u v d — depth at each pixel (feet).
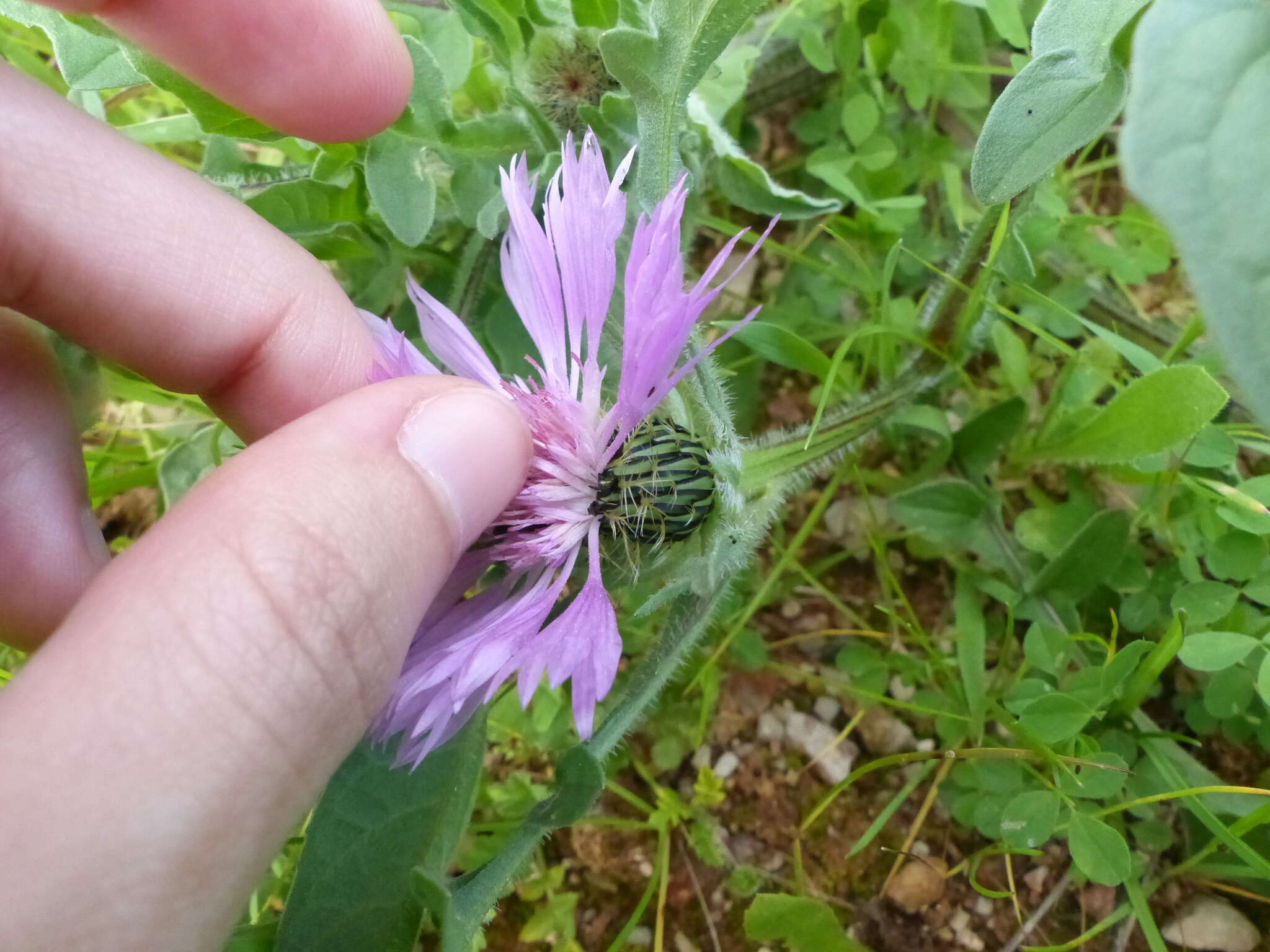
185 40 0.26
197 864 0.17
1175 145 0.15
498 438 0.22
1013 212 0.30
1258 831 0.30
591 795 0.23
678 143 0.30
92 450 0.39
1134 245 0.38
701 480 0.25
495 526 0.26
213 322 0.27
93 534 0.29
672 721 0.36
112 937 0.17
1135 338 0.38
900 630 0.37
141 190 0.26
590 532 0.26
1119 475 0.34
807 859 0.34
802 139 0.42
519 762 0.36
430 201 0.29
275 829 0.19
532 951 0.34
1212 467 0.33
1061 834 0.32
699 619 0.27
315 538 0.19
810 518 0.36
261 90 0.27
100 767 0.17
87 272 0.25
